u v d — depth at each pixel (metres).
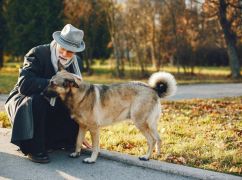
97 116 6.08
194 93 17.39
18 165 5.90
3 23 32.94
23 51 31.88
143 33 30.16
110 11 29.06
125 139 7.46
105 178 5.51
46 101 6.06
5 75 25.30
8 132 7.65
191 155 6.55
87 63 31.53
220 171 5.84
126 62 38.69
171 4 30.36
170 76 6.40
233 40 30.77
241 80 27.53
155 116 6.33
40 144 6.00
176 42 30.94
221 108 12.30
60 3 31.55
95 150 6.17
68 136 6.51
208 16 29.61
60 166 5.93
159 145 6.42
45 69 6.22
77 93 5.92
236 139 7.69
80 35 6.07
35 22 31.48
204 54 39.81
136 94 6.26
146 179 5.52
